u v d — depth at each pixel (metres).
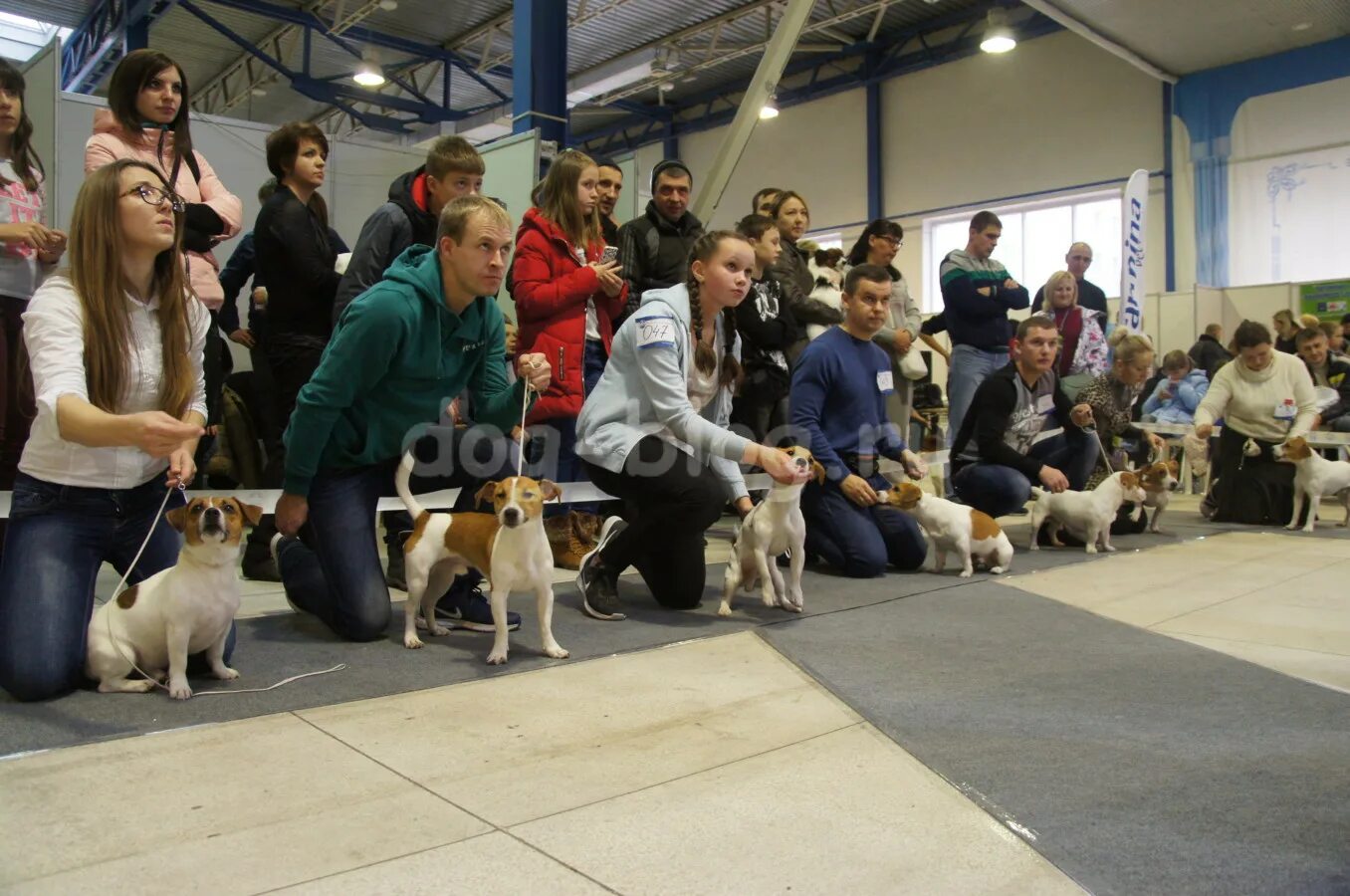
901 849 1.61
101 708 2.32
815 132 17.17
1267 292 11.24
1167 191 13.15
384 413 3.04
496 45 15.18
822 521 4.32
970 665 2.79
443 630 3.16
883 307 4.30
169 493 2.61
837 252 6.05
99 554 2.55
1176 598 3.84
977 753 2.05
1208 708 2.39
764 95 6.70
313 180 3.98
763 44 14.67
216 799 1.78
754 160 18.14
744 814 1.74
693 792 1.84
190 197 3.69
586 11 13.91
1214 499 6.54
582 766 1.97
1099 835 1.65
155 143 3.55
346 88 15.19
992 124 14.87
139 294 2.50
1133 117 13.46
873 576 4.31
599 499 4.52
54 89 4.75
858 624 3.33
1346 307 10.78
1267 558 4.87
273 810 1.74
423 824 1.68
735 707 2.39
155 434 2.11
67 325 2.35
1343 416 7.76
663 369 3.25
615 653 2.92
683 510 3.36
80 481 2.46
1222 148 12.68
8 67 3.22
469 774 1.92
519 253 4.31
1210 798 1.81
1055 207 14.41
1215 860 1.56
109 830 1.65
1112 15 11.20
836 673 2.68
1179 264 13.11
